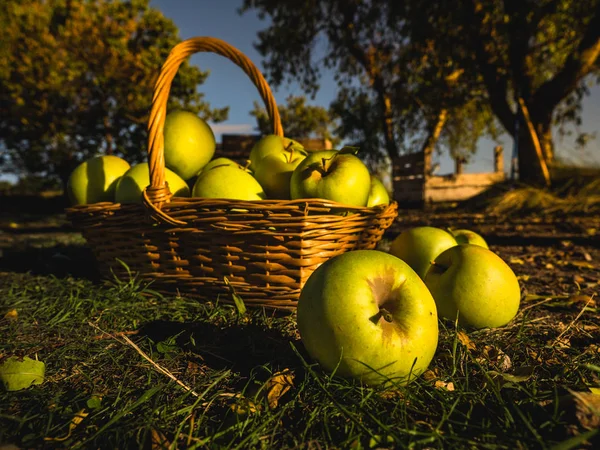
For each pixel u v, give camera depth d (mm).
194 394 1342
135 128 18125
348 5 12359
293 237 1893
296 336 1803
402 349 1280
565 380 1384
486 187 11125
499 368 1494
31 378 1407
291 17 13258
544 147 9883
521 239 5129
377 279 1338
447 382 1390
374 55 13453
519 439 1043
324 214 1963
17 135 17156
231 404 1279
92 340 1792
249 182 2191
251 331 1835
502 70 9547
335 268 1352
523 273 3322
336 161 2023
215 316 2018
